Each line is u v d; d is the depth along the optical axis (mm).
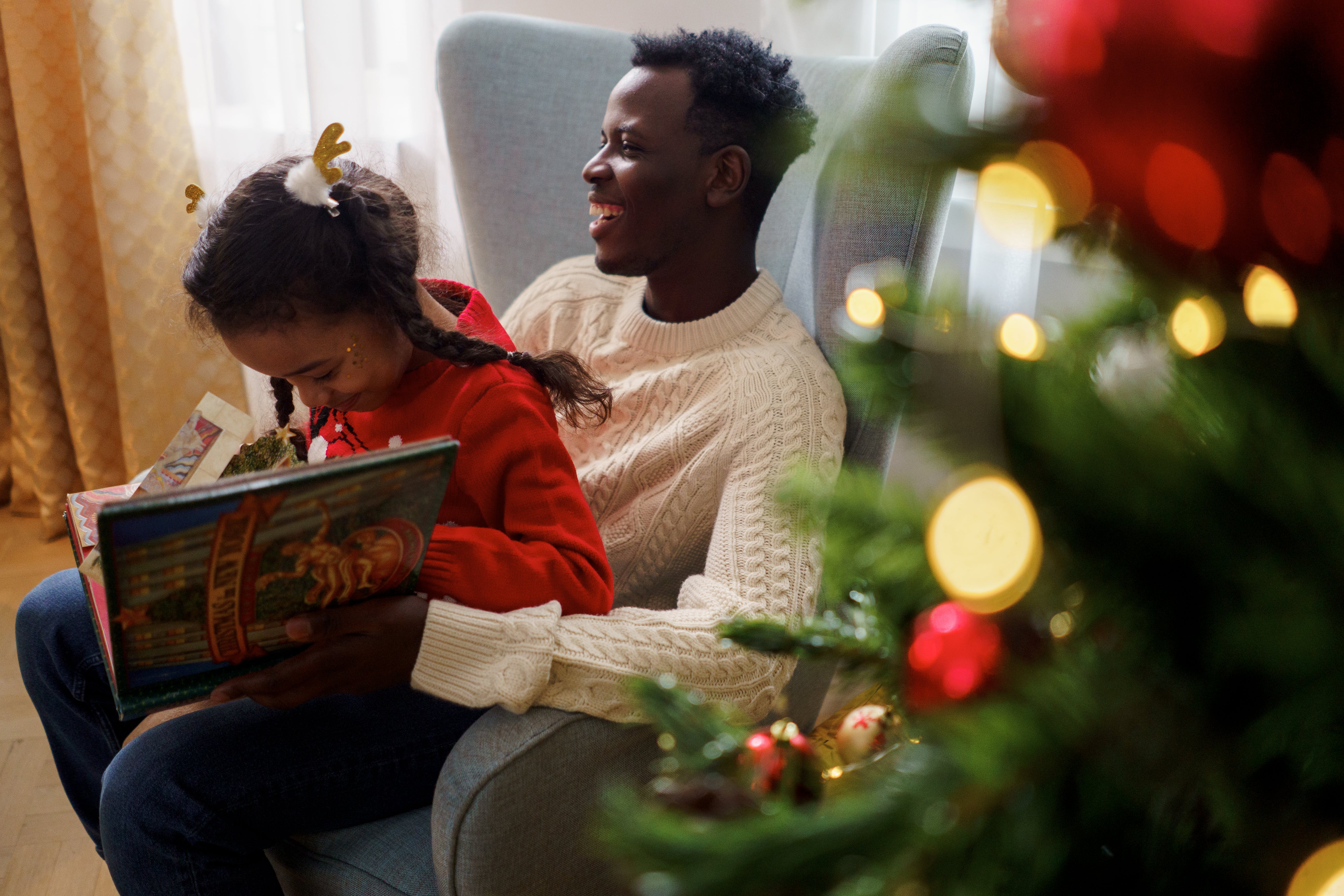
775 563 922
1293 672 278
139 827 817
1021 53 304
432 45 2055
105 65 2078
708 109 1058
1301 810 306
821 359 1072
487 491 911
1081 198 314
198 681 733
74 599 1063
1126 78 282
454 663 790
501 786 739
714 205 1088
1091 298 387
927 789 285
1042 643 350
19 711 1675
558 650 800
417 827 880
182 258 964
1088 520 323
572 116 1411
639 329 1174
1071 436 306
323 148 821
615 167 1088
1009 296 1271
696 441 1042
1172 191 292
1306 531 279
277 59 2119
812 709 1095
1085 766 294
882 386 351
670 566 1065
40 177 2170
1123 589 326
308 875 884
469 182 1444
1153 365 348
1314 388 300
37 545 2311
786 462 977
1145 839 308
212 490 595
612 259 1118
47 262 2213
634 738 818
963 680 334
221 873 833
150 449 2295
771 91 1073
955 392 346
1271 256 299
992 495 332
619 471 1084
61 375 2287
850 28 1402
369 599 784
